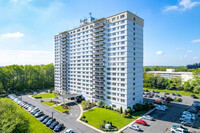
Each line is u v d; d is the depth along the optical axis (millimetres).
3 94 81000
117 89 51000
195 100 64562
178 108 52094
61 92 83625
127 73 48219
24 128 29219
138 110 49188
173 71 129875
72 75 74750
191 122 37719
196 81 77125
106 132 33562
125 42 48625
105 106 53188
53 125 36500
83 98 67625
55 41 89750
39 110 49625
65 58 80812
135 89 53031
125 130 34438
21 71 91688
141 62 56969
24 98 71250
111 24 53750
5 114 31469
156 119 41469
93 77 62000
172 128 33844
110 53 53906
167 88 92812
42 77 102438
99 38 57406
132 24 51156
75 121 40594
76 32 72188
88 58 64938
